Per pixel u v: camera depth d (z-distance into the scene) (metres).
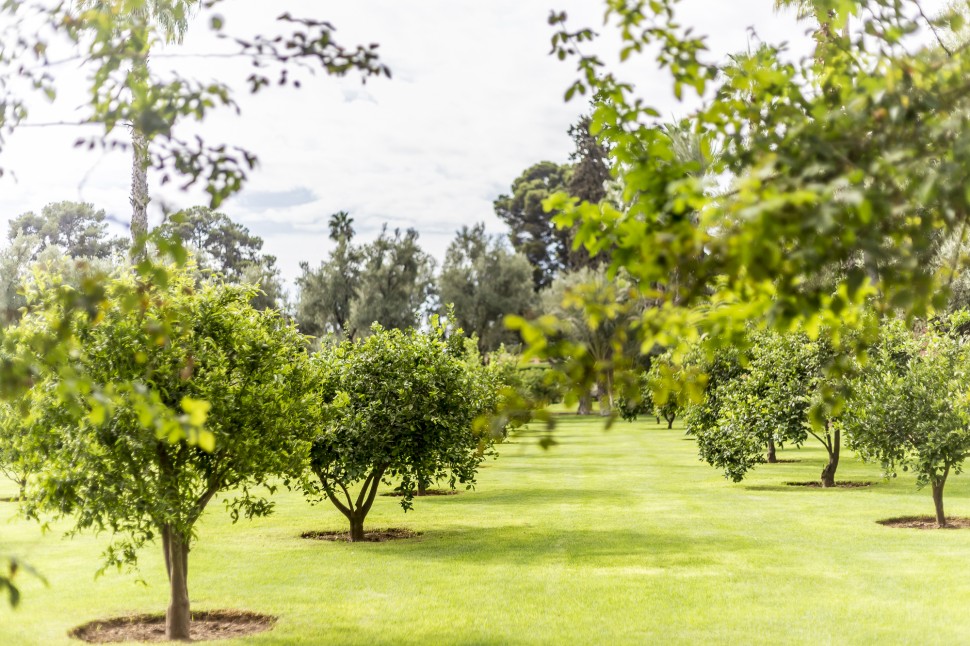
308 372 9.15
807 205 2.23
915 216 2.79
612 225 2.94
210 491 8.17
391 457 13.10
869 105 2.68
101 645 7.80
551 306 49.56
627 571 10.61
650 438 36.69
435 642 7.80
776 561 11.02
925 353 13.58
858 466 23.38
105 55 3.60
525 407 2.79
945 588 9.39
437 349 13.93
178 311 5.59
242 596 9.71
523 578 10.38
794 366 16.70
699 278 2.58
